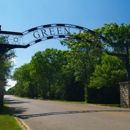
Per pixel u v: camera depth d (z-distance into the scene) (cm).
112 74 2638
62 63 6372
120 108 2083
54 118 1369
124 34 3594
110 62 2786
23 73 8194
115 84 2745
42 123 1171
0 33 1783
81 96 4878
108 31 3591
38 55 6297
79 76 4069
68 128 970
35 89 8294
